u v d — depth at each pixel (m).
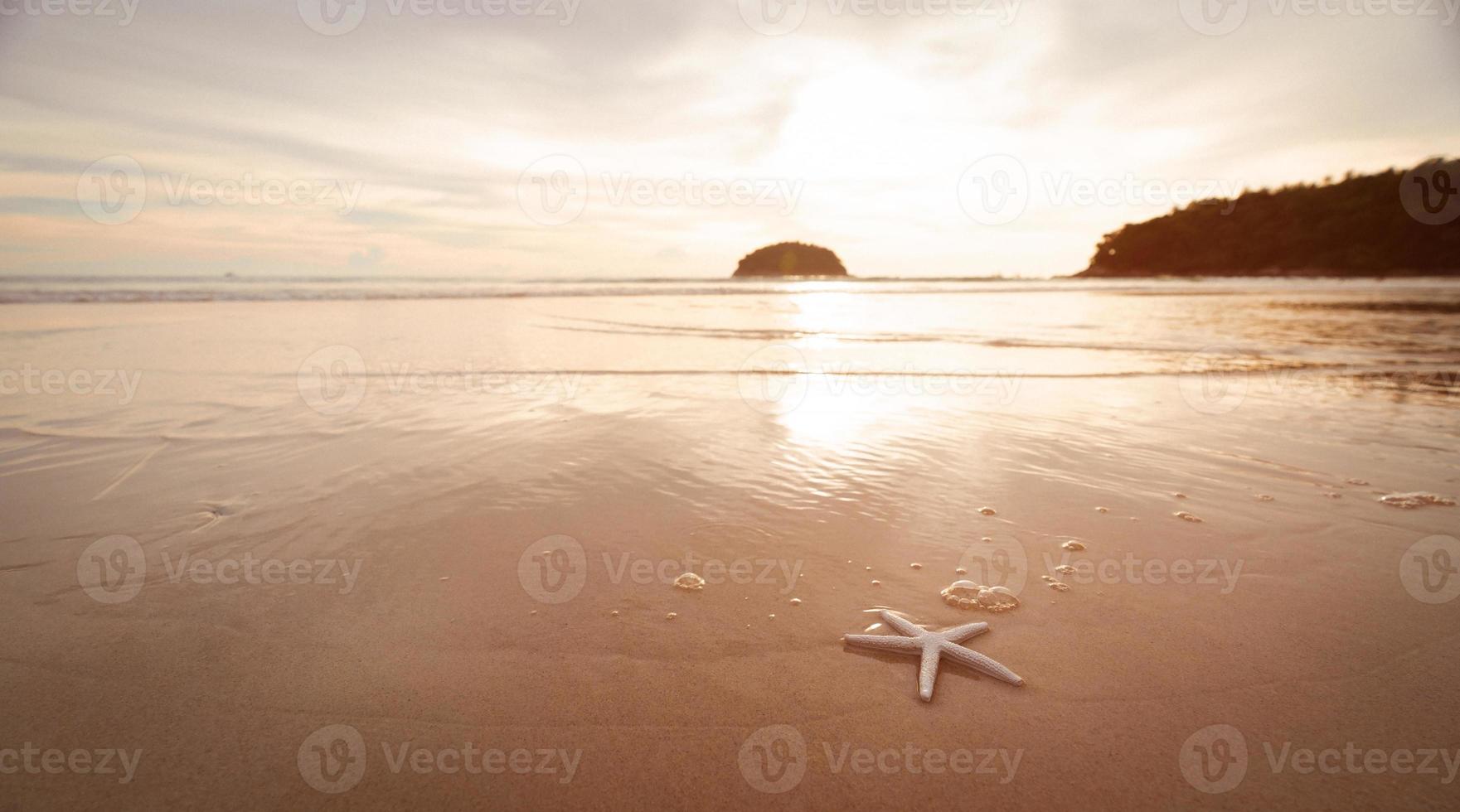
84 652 2.92
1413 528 4.32
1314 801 2.21
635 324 14.66
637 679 2.82
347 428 6.42
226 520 4.31
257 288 20.88
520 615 3.28
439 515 4.45
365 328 12.73
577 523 4.37
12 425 6.18
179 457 5.47
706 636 3.12
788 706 2.67
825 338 12.72
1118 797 2.24
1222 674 2.87
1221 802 2.21
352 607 3.32
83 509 4.43
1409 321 14.40
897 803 2.22
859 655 2.99
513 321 14.69
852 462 5.63
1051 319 15.81
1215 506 4.70
